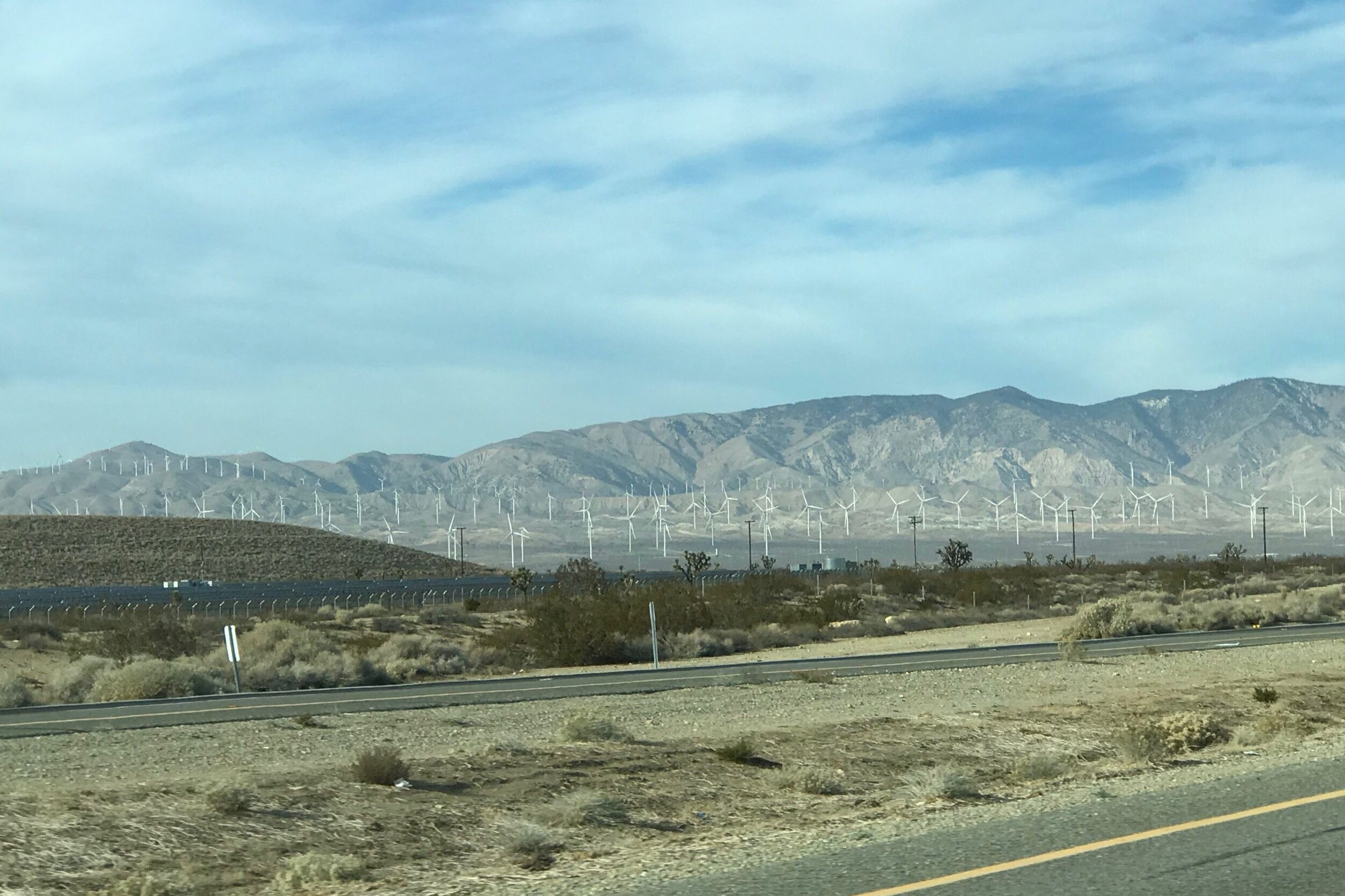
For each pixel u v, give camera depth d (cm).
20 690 3231
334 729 2247
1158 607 6116
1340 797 1335
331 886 1136
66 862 1153
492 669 4553
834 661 3950
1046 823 1244
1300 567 12225
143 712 2650
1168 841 1117
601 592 6462
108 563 14538
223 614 7700
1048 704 2591
